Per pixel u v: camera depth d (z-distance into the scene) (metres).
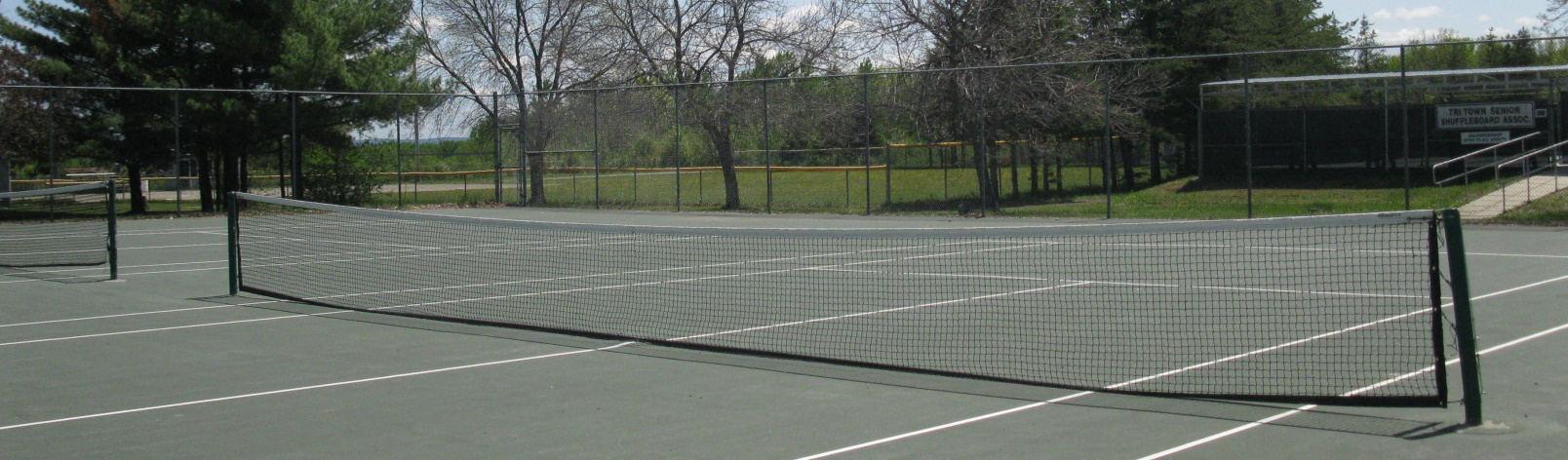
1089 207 25.20
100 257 18.03
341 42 32.78
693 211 28.30
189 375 8.13
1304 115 28.42
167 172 37.84
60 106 28.83
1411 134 27.06
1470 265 13.48
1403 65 19.52
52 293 13.16
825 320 10.13
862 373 7.74
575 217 26.78
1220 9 33.84
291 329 10.20
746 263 15.33
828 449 5.84
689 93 28.58
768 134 26.88
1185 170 34.81
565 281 13.64
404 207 31.70
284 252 18.64
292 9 31.03
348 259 17.27
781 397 7.06
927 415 6.51
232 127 29.28
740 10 31.38
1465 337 5.93
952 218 23.89
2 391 7.68
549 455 5.84
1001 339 8.92
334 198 32.19
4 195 16.66
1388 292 11.09
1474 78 28.38
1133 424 6.19
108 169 38.84
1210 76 33.50
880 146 26.95
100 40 30.47
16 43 33.56
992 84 25.52
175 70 31.27
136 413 6.96
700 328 9.79
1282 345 8.37
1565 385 6.87
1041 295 11.41
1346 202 23.97
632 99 29.73
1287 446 5.67
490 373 8.01
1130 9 33.94
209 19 29.22
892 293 11.87
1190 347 8.38
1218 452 5.60
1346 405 6.43
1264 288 11.65
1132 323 9.55
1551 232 17.97
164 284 14.13
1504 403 6.42
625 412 6.74
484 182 33.91
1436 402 6.20
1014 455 5.65
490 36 36.75
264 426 6.58
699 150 29.08
